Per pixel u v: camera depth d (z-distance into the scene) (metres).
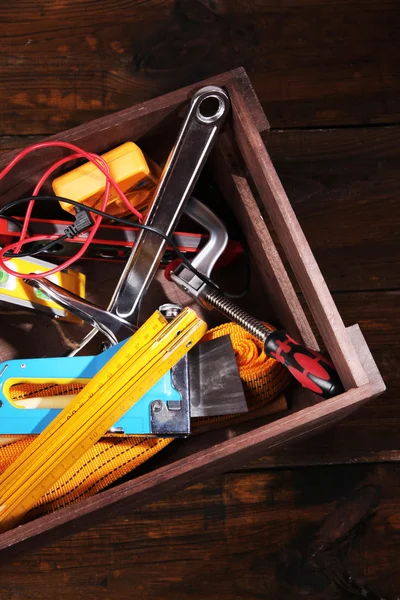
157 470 0.85
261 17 1.33
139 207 1.08
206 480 1.16
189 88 0.94
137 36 1.32
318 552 1.15
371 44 1.33
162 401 0.94
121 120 0.95
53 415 0.96
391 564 1.14
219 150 1.03
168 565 1.14
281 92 1.30
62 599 1.13
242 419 1.04
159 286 1.16
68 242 1.06
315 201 1.26
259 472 1.16
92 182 0.97
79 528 0.98
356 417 1.18
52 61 1.30
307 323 1.02
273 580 1.14
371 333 1.21
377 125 1.29
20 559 1.13
